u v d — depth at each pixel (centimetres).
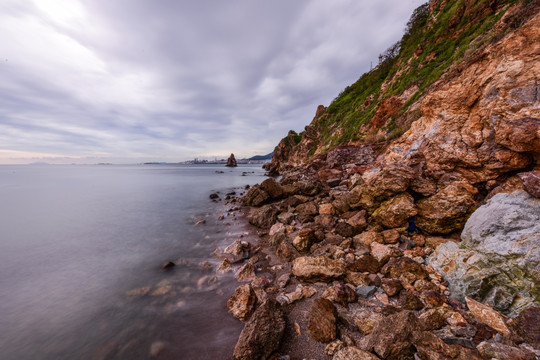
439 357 328
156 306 598
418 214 808
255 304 567
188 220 1488
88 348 473
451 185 809
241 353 405
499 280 448
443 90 1084
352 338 421
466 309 447
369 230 867
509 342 349
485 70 927
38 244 1091
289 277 664
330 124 5812
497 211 545
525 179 520
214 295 629
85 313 581
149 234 1218
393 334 367
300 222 1170
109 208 1922
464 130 895
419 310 466
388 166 979
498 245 487
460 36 2338
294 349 415
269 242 971
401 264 595
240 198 2169
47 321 555
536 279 404
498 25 1367
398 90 2811
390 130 2331
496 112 727
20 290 695
